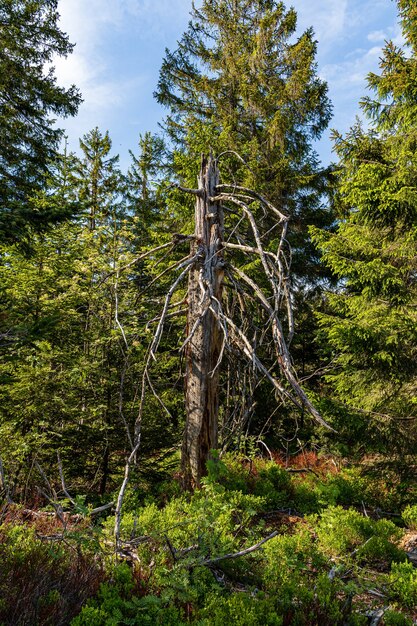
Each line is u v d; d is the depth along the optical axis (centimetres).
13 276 892
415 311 986
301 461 1089
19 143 1247
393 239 1021
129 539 488
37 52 1261
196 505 540
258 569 473
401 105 986
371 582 481
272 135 1379
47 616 315
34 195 1186
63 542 457
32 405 780
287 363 609
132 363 896
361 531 613
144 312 1009
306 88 1465
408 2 973
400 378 972
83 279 957
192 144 1230
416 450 963
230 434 757
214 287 723
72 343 876
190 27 1580
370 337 919
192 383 700
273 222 1332
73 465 827
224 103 1541
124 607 342
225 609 360
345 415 966
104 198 1675
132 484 786
